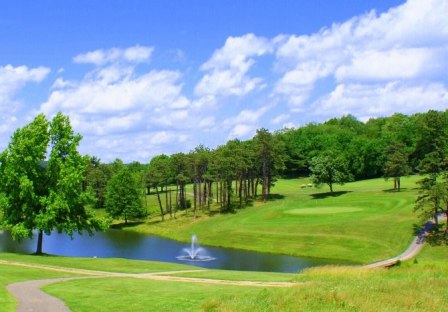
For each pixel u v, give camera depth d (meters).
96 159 155.00
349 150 156.38
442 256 63.16
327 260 67.69
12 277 31.41
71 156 52.88
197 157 115.62
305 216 93.94
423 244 68.75
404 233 74.31
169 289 26.48
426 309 18.36
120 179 119.00
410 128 156.75
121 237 96.50
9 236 90.31
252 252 76.19
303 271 35.94
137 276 34.91
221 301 19.56
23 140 50.66
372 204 99.25
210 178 112.38
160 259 69.38
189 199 138.75
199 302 21.92
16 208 52.59
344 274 31.27
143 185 123.00
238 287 27.67
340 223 83.88
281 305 18.52
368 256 67.81
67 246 82.50
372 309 17.52
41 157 51.34
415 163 111.88
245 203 116.38
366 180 151.25
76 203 53.34
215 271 39.88
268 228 88.38
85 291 25.56
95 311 20.16
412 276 27.94
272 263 65.62
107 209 119.31
